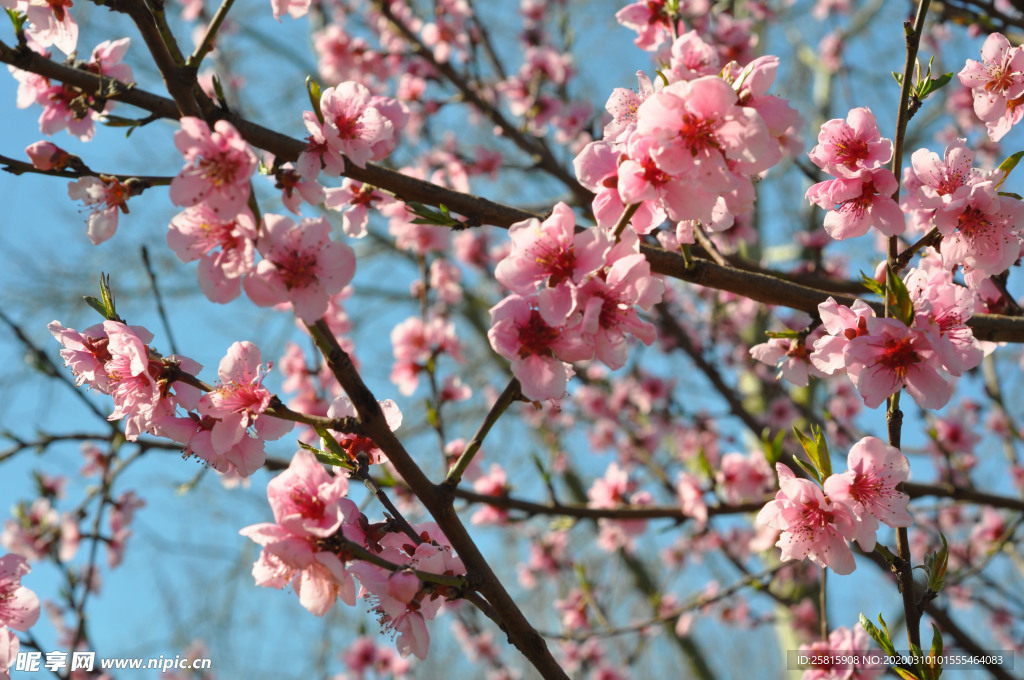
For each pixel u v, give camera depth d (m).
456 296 1.88
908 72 0.87
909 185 0.95
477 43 1.77
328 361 0.78
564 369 0.78
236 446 0.82
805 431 1.86
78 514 1.48
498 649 2.20
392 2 1.80
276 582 0.79
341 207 0.98
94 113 0.90
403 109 0.95
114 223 0.81
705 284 0.90
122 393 0.82
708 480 1.40
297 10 0.90
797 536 0.83
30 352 1.19
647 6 1.06
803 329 0.92
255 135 0.85
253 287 0.78
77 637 1.17
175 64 0.81
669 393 2.07
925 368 0.82
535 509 1.27
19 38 0.84
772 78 0.79
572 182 1.47
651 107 0.78
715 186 0.77
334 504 0.77
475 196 0.90
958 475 1.85
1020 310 0.95
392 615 0.77
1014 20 1.16
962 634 1.37
